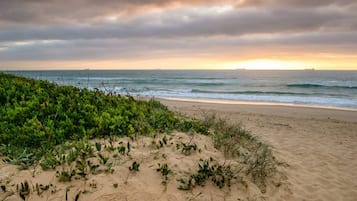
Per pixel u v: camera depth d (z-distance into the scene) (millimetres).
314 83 42625
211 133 5512
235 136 5867
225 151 4645
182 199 3203
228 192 3578
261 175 4195
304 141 7754
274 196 3891
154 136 4660
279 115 13195
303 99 21984
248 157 4551
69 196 2889
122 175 3350
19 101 5426
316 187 4504
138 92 26469
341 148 7199
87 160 3592
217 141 4941
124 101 6656
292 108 15977
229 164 4176
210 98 22734
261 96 24656
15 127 4305
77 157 3635
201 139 4984
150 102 7777
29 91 6074
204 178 3650
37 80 7863
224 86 40031
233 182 3801
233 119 11328
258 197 3703
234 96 24672
